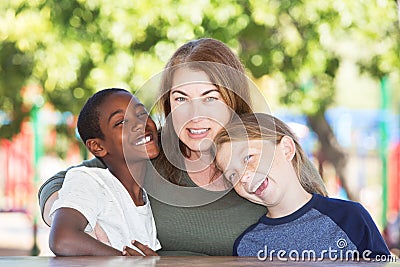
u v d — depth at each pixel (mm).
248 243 2676
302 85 6766
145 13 5863
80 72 6082
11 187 10984
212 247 2758
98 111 2615
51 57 6055
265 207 2779
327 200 2654
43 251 9414
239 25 5953
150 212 2701
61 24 6047
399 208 10844
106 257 2158
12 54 6422
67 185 2480
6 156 10953
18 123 6992
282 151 2633
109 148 2613
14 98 6609
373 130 12062
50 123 8422
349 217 2594
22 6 6090
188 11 5848
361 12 6383
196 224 2758
